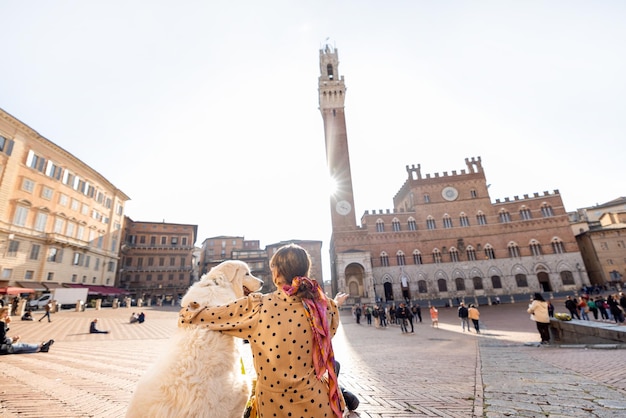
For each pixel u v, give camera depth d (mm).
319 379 1712
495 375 6098
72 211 38219
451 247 49656
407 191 58750
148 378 1937
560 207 48719
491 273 47719
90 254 41531
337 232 50188
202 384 1840
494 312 31797
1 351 9219
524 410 3936
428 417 3906
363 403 4723
